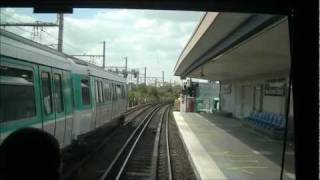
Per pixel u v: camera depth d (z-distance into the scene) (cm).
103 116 2328
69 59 1619
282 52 1964
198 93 5759
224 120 4009
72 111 1533
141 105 8362
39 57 1195
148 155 1986
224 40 2112
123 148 2133
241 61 2567
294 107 557
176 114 5009
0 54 922
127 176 1512
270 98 2884
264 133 2580
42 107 1203
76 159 1661
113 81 2667
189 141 2292
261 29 1441
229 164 1608
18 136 250
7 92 955
